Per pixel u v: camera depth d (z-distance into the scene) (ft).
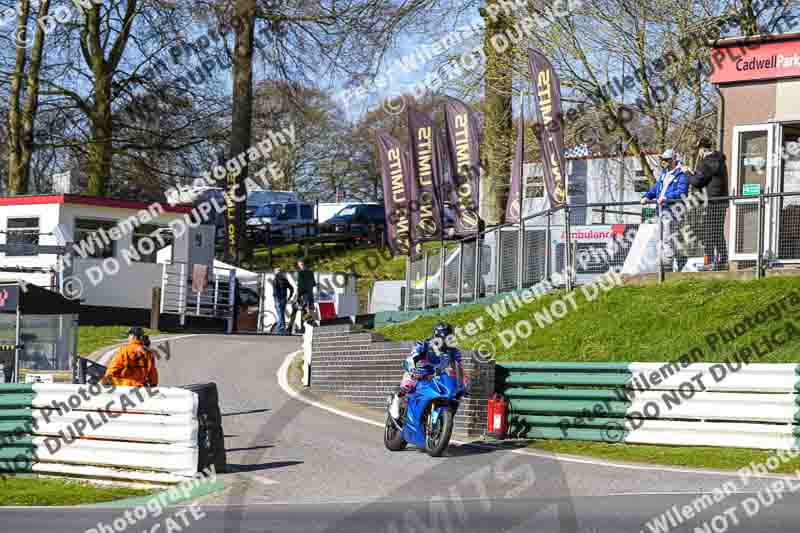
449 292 65.62
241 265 119.96
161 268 96.58
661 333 47.37
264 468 34.42
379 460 36.04
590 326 50.52
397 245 71.31
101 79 114.73
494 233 62.08
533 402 41.91
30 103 111.96
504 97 83.41
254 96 122.62
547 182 61.21
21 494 31.73
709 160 53.11
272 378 61.46
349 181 197.36
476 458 35.94
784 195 48.49
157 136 117.70
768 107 55.21
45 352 47.06
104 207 93.45
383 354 51.57
